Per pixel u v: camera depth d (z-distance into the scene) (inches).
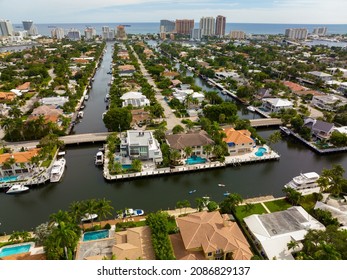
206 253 2116.1
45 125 4626.0
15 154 3619.6
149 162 3878.0
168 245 2158.0
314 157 4291.3
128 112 4936.0
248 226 2566.4
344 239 2098.9
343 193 3112.7
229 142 4131.4
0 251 2393.0
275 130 5275.6
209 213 2532.0
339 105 6072.8
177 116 5669.3
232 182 3577.8
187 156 4037.9
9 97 6535.4
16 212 3043.8
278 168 3937.0
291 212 2704.2
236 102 6988.2
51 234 2084.2
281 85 7509.8
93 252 2303.2
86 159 4104.3
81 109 6269.7
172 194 3336.6
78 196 3297.2
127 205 3120.1
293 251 2289.6
